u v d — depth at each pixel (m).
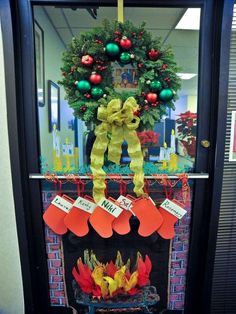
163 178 1.18
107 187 1.18
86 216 1.18
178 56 1.14
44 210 1.23
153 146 1.17
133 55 1.05
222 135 1.15
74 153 1.17
